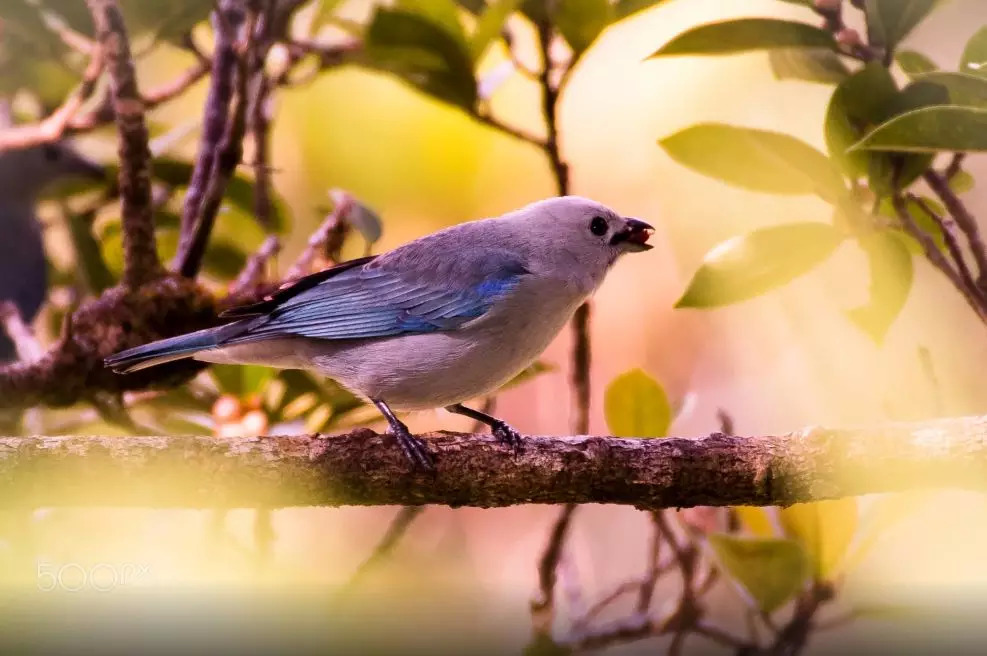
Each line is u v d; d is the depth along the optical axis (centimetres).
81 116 408
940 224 395
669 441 395
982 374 413
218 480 394
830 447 394
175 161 410
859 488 394
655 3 400
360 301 401
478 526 418
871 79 394
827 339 411
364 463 395
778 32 396
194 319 403
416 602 395
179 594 395
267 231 407
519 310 400
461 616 395
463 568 416
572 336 403
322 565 412
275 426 404
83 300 411
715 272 395
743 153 395
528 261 401
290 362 402
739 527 403
